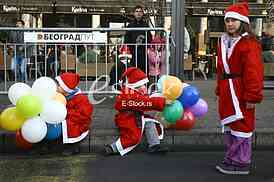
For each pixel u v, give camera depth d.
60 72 8.86
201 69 15.76
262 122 8.52
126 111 7.23
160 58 8.57
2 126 7.02
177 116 7.30
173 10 9.02
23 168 6.70
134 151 7.48
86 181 6.14
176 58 9.00
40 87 6.94
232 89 6.18
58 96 7.07
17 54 8.89
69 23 16.02
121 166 6.78
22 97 6.77
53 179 6.21
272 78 13.66
